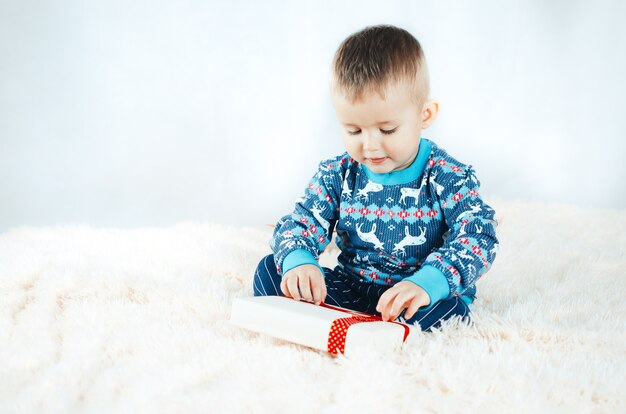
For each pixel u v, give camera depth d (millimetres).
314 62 2336
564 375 822
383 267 1126
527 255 1468
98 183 2287
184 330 999
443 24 2322
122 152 2305
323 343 898
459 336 978
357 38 1036
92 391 848
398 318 1048
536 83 2299
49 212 2186
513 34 2303
